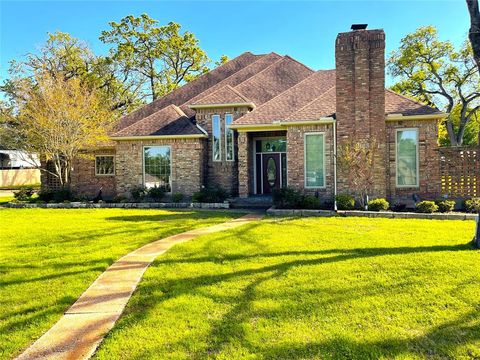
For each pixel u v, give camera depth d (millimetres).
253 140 19969
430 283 5496
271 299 5086
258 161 20141
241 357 3660
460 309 4621
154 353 3775
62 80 21188
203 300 5129
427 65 32031
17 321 4645
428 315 4480
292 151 16500
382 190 14961
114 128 21984
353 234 9375
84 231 10781
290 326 4281
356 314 4551
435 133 14992
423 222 11273
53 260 7453
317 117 16094
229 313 4680
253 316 4574
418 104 15695
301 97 19359
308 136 16375
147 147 19547
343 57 15227
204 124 19875
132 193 18875
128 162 19719
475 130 39594
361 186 14719
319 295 5168
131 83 35812
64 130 19062
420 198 15219
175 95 24375
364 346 3820
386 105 16141
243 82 21734
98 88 31797
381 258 6859
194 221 12367
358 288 5383
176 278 6145
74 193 21062
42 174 23328
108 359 3678
